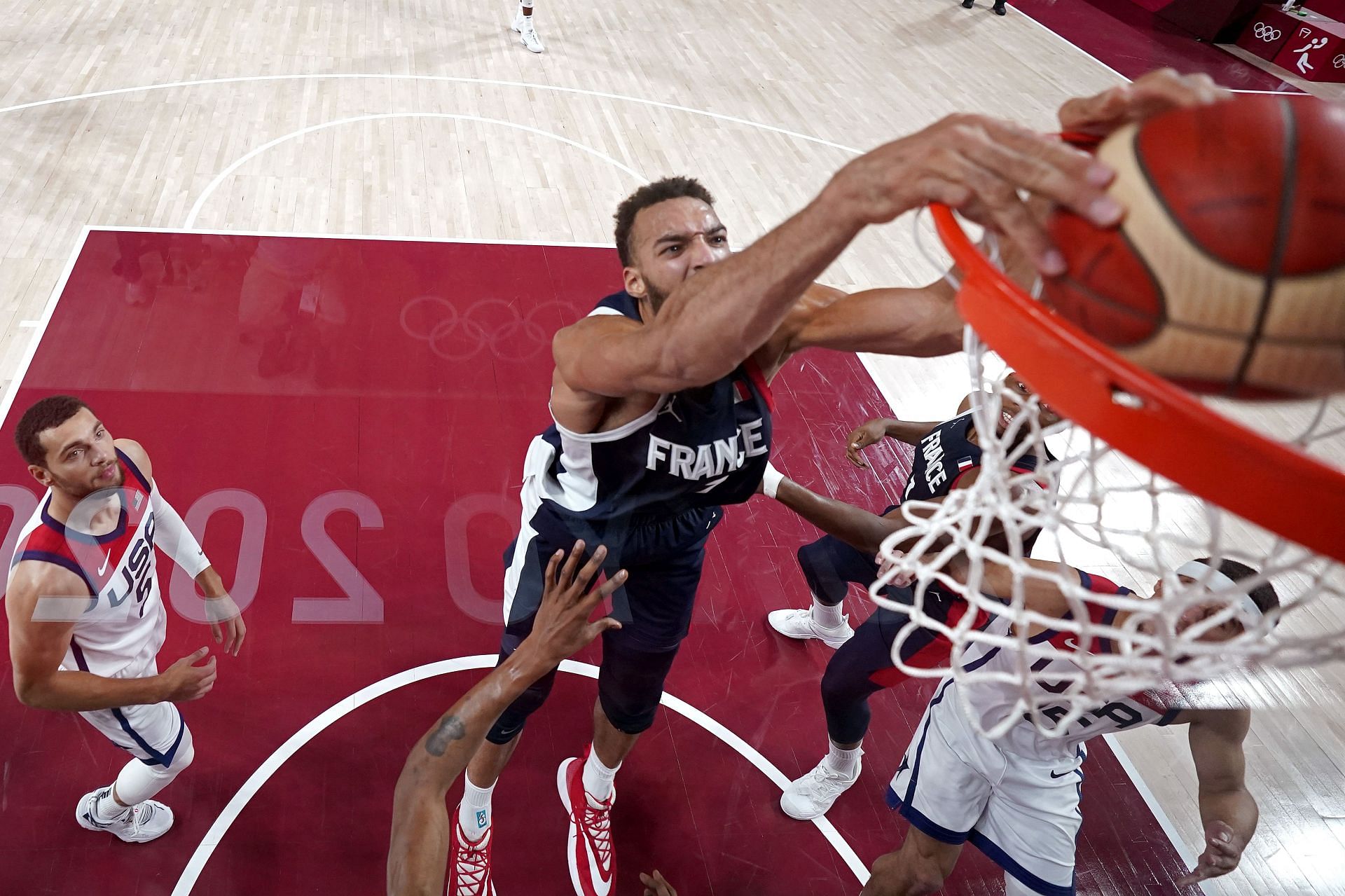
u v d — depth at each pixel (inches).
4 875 83.0
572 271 173.0
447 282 164.7
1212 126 30.3
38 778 90.0
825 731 104.7
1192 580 63.9
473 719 60.4
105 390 130.4
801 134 242.5
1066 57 316.2
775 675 109.3
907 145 32.2
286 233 173.6
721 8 319.0
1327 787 107.6
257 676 98.3
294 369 139.0
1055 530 46.4
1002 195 30.7
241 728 94.6
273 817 89.0
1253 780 107.1
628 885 90.2
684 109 246.5
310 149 204.5
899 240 184.4
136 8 264.1
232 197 183.2
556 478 70.8
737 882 91.8
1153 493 45.9
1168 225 29.6
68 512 77.5
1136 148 31.1
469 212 188.4
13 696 95.7
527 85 248.2
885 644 83.6
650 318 59.3
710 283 39.0
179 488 117.2
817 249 35.1
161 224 171.3
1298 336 29.7
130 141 197.6
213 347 141.3
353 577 110.0
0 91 209.8
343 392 136.2
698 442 63.7
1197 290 29.6
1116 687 47.4
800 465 133.4
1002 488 45.3
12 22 244.5
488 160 209.6
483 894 86.4
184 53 241.9
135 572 81.7
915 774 82.5
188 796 89.5
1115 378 29.7
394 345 147.4
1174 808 104.5
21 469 116.5
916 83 282.0
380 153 206.4
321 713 96.8
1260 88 314.2
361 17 277.1
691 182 57.8
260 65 240.2
